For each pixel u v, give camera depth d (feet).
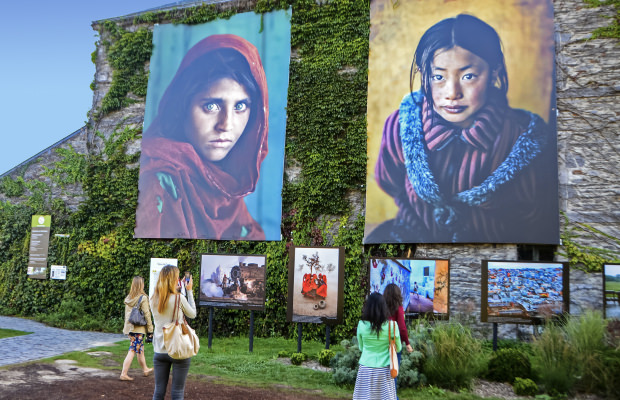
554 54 40.55
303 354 32.60
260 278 36.58
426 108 42.65
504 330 38.32
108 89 55.88
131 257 50.75
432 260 34.76
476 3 42.93
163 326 17.26
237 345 39.86
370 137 43.86
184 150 50.42
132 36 55.52
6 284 55.88
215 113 49.85
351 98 45.39
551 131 39.45
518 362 27.02
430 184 41.39
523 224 38.73
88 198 53.78
